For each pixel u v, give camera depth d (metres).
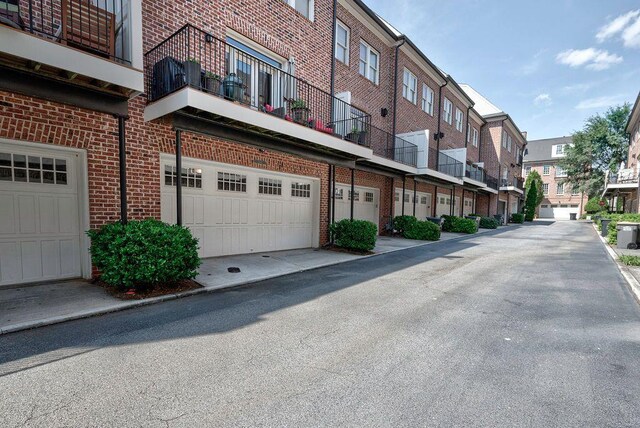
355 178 12.93
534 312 4.82
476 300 5.40
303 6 10.04
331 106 10.38
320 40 10.51
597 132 33.31
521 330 4.12
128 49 5.20
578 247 12.45
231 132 7.09
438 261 9.10
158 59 6.35
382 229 14.84
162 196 7.08
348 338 3.78
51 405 2.41
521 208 41.00
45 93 4.78
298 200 10.31
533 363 3.25
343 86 12.09
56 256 5.65
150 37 6.29
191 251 5.44
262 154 8.65
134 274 4.89
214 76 6.07
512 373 3.04
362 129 11.50
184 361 3.14
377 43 14.16
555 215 45.44
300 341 3.67
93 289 5.25
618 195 25.06
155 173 6.46
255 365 3.10
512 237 16.53
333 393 2.66
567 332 4.07
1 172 5.12
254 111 6.53
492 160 28.80
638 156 21.69
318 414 2.38
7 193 5.18
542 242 14.22
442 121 20.19
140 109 6.21
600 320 4.52
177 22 6.70
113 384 2.71
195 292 5.45
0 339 3.54
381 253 10.31
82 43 5.18
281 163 9.22
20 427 2.17
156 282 5.37
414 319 4.46
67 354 3.23
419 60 16.86
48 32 5.02
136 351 3.33
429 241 13.87
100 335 3.70
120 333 3.77
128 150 6.06
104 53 5.03
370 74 13.99
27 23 4.86
